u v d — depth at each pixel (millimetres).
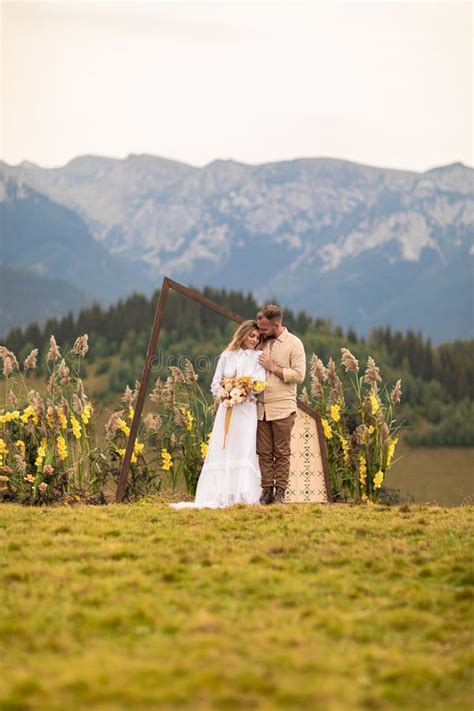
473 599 7430
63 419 13898
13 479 13648
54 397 14234
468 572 8055
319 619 6828
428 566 8359
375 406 14109
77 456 14109
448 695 5652
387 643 6496
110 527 9977
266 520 10570
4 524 10125
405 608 7242
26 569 7977
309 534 9742
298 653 6109
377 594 7578
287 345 12297
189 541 9273
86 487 14078
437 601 7383
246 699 5359
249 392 12133
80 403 14055
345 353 14266
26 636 6406
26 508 11445
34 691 5434
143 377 13555
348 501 13898
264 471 12391
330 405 14297
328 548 9016
